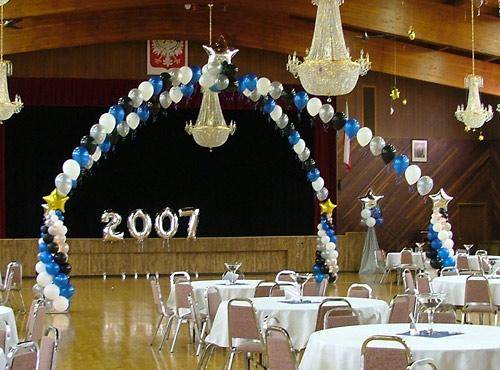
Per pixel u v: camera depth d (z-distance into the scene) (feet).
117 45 79.51
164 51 79.87
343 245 81.41
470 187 86.84
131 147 86.02
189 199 87.10
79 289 65.05
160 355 37.60
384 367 20.38
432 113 86.38
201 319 38.78
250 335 29.04
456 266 56.39
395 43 74.84
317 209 85.92
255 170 87.56
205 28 76.07
